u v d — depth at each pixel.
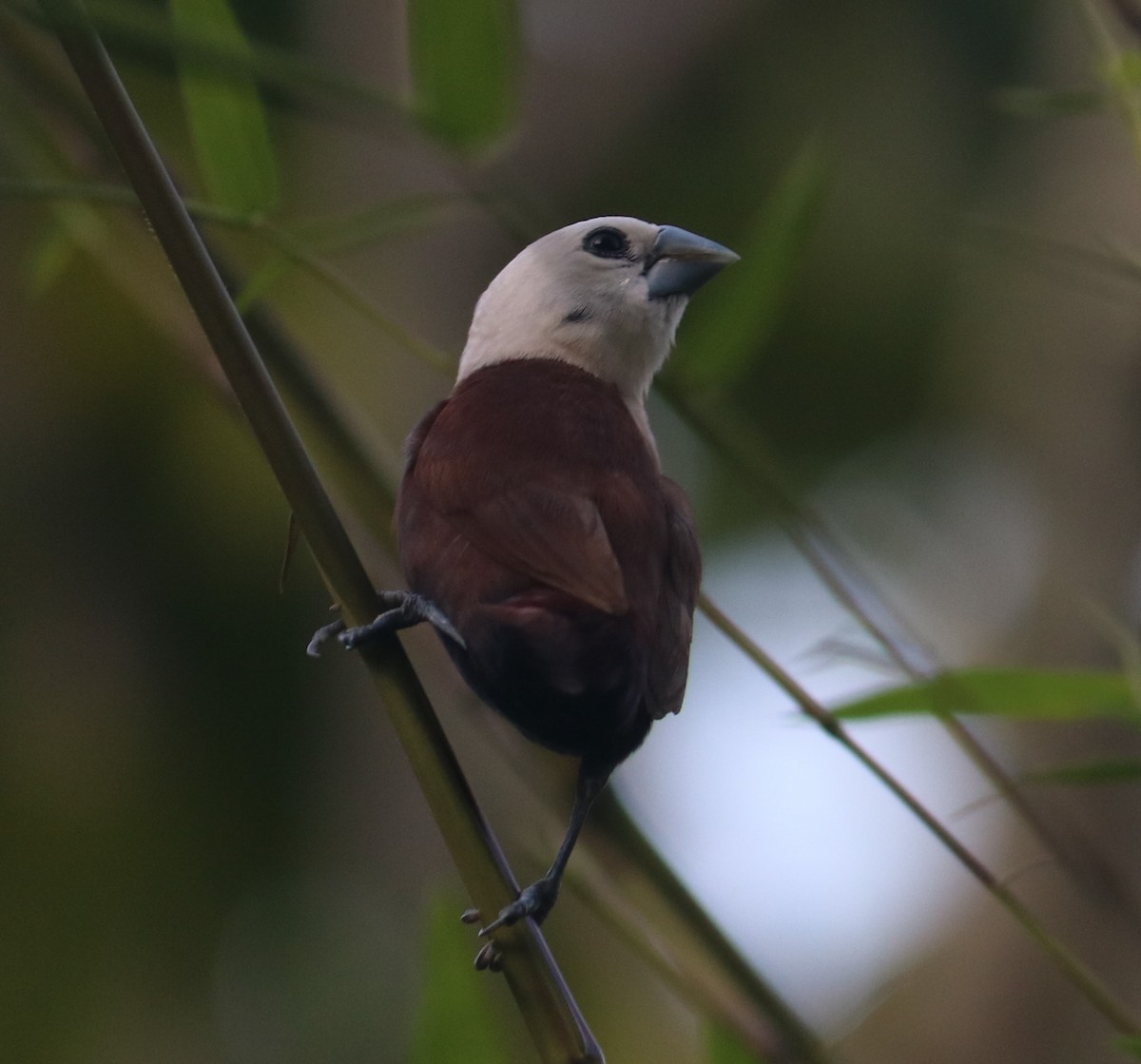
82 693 11.29
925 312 13.12
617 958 10.85
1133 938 5.29
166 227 4.40
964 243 5.70
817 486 13.30
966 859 5.10
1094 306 9.38
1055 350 9.76
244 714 11.28
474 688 5.43
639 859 5.21
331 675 11.27
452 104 5.61
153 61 5.38
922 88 13.05
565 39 12.02
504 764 7.00
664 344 7.03
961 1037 8.39
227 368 4.54
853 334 13.24
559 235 7.05
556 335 6.89
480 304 7.14
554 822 5.55
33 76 5.65
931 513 12.91
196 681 11.35
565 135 11.99
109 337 11.46
